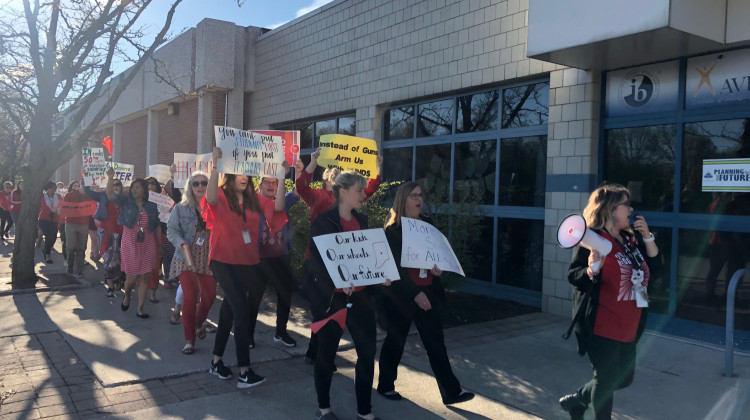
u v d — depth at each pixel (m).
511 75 8.04
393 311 4.41
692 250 6.45
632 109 6.98
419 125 9.95
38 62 8.79
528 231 8.13
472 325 6.96
